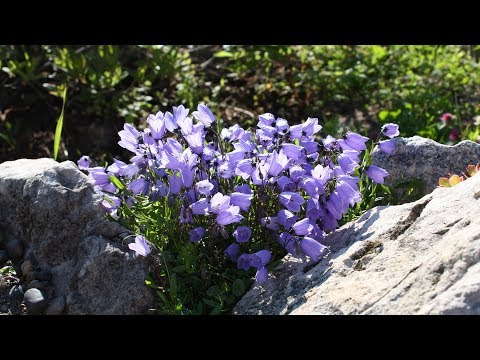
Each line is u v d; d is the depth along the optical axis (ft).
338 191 1.60
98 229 1.64
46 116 2.83
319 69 3.09
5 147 2.74
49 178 1.69
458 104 3.07
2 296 1.65
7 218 1.76
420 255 1.38
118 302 1.58
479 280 1.19
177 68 3.03
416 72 3.24
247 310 1.53
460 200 1.44
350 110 3.00
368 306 1.33
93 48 2.99
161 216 1.65
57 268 1.65
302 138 1.71
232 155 1.64
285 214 1.58
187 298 1.60
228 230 1.68
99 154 2.72
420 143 1.91
